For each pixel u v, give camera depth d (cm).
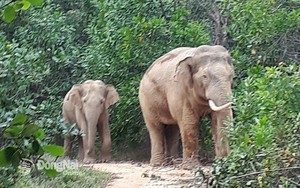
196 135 1367
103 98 1681
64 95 1889
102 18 1766
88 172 1238
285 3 1625
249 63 1514
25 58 1173
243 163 841
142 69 1684
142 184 1140
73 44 1978
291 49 1524
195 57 1350
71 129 1072
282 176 796
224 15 1697
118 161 1708
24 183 1005
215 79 1302
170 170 1324
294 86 976
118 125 1708
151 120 1493
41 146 391
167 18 1762
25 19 1822
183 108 1369
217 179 846
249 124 1020
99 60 1723
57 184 1069
